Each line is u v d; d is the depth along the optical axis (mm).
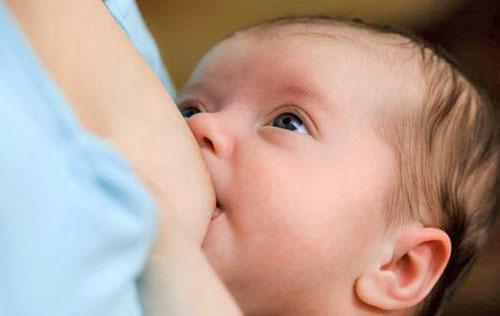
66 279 468
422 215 1078
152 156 683
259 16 2111
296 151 989
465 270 1205
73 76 626
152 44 1036
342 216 989
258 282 966
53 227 461
